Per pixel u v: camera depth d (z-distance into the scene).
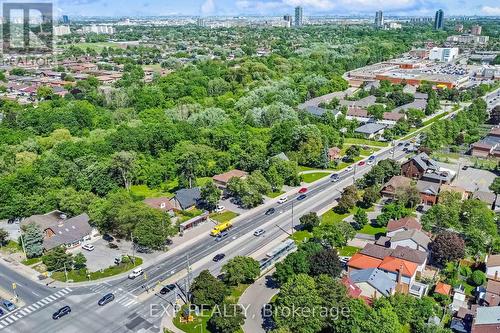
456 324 101.50
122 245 142.12
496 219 148.25
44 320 107.69
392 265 116.75
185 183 177.75
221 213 162.88
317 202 171.62
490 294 109.75
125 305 112.75
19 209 156.38
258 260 131.25
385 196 175.62
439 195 162.38
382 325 91.19
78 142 198.88
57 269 126.94
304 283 100.81
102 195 172.62
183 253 136.62
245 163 195.38
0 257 135.62
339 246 137.25
